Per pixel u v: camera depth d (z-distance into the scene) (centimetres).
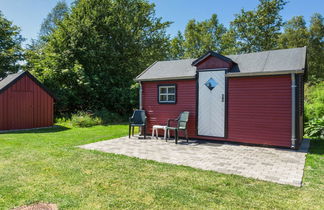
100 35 1736
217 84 783
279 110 676
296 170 459
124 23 1962
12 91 1065
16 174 415
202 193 341
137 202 309
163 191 346
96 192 340
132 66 2088
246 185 375
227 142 768
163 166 480
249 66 747
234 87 752
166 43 2438
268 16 2188
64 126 1241
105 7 1870
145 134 870
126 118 1642
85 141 777
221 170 459
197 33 3005
